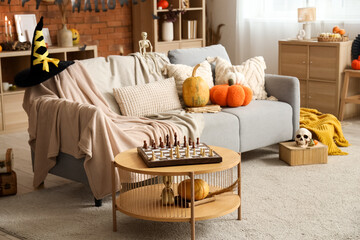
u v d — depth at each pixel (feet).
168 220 8.53
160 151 8.91
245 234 9.00
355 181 11.78
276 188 11.33
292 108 14.23
